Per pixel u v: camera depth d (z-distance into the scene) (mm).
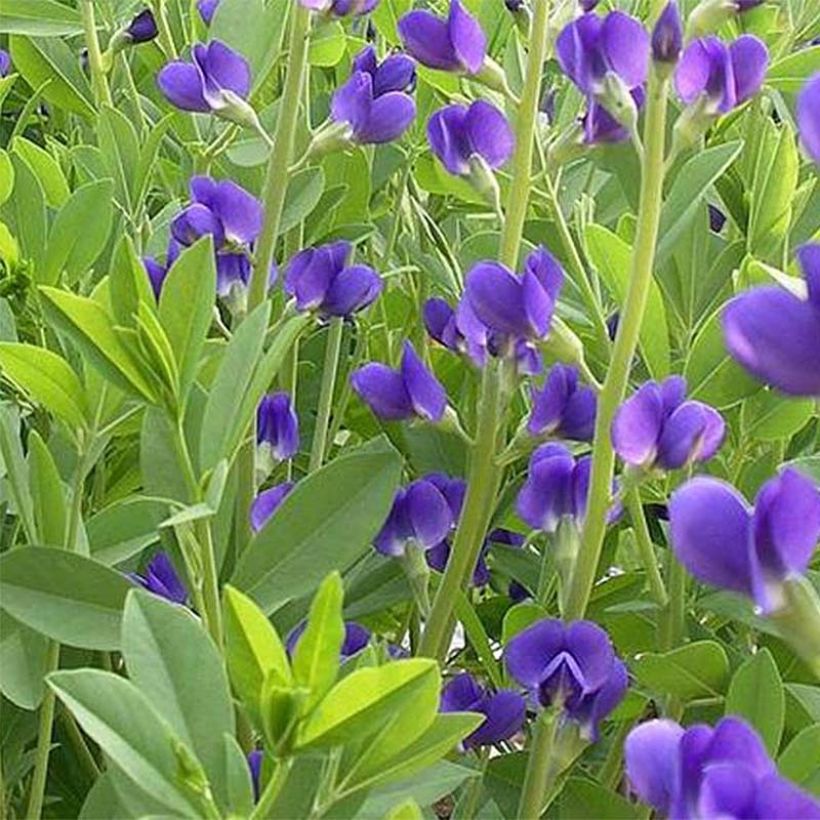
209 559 336
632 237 495
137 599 294
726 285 501
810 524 247
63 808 422
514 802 417
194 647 292
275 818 298
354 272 448
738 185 548
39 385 354
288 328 343
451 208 641
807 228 521
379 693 262
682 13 592
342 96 445
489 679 481
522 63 531
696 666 396
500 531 521
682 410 348
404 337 592
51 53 628
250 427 438
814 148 228
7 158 443
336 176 575
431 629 419
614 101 365
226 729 289
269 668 260
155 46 682
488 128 414
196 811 272
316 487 361
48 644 352
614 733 476
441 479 456
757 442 474
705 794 214
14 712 388
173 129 607
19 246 453
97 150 532
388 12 615
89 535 373
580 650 357
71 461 433
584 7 427
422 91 595
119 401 361
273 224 443
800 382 236
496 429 405
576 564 372
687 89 362
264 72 566
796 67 537
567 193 564
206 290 333
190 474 335
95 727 265
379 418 416
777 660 445
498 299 358
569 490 385
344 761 296
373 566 450
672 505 249
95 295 370
